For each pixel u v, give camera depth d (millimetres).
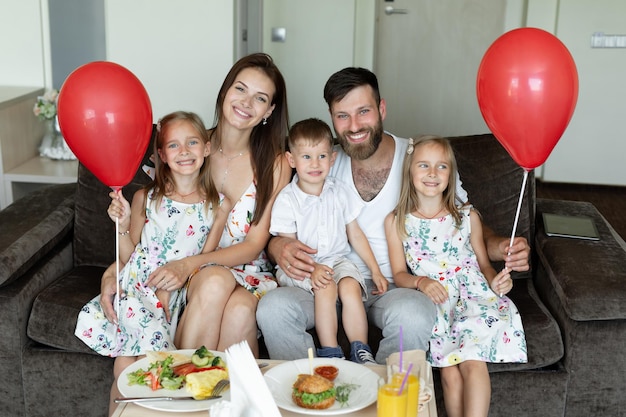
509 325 2174
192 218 2354
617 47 5102
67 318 2213
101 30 3688
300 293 2215
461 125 5602
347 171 2449
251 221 2439
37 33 3684
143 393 1704
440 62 5512
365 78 2301
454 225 2367
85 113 1885
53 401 2281
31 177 3352
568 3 5094
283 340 2154
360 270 2436
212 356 1828
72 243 2646
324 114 5121
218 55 3559
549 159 5375
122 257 2314
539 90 1875
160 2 3516
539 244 2559
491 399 2215
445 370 2162
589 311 2129
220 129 2434
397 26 5480
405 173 2352
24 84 3750
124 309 2197
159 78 3604
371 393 1683
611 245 2490
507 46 1928
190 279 2270
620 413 2211
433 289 2227
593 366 2180
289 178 2457
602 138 5273
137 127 1937
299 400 1650
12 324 2230
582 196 5207
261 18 4816
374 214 2432
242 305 2189
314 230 2373
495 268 2574
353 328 2215
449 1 5398
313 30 4988
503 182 2602
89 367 2240
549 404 2205
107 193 2611
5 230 2451
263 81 2330
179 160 2256
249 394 1471
